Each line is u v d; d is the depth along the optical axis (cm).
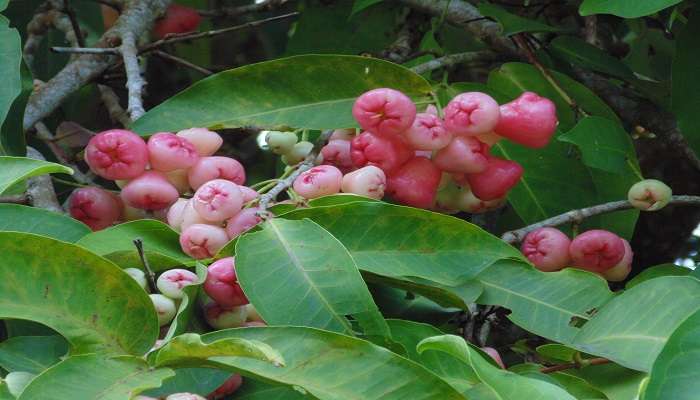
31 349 117
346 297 116
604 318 119
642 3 131
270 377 108
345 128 131
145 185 125
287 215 121
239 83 132
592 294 124
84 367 108
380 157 127
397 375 108
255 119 132
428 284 123
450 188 133
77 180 143
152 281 119
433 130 127
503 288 125
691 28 137
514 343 137
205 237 121
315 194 124
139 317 113
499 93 142
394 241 122
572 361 121
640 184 134
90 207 128
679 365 104
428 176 128
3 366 116
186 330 119
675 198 134
